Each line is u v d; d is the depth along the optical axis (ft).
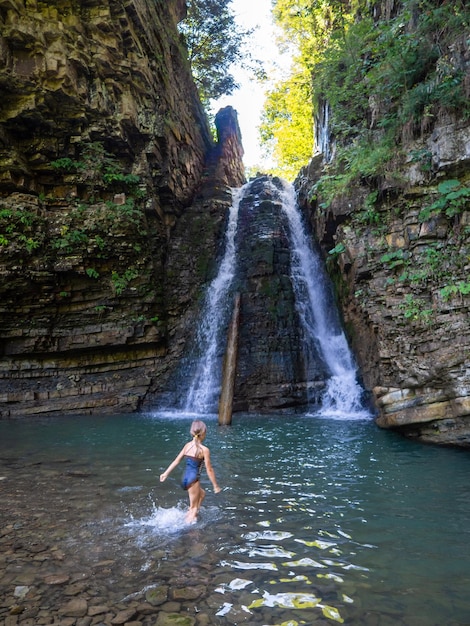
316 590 11.99
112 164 53.16
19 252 45.78
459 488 21.21
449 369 29.55
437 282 31.53
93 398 50.42
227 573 12.87
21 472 24.16
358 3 55.47
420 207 34.17
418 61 36.83
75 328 51.72
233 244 65.51
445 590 12.07
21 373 49.80
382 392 34.99
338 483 22.25
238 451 29.60
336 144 49.29
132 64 53.47
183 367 55.01
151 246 57.21
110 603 11.20
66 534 15.66
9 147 46.73
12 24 43.27
